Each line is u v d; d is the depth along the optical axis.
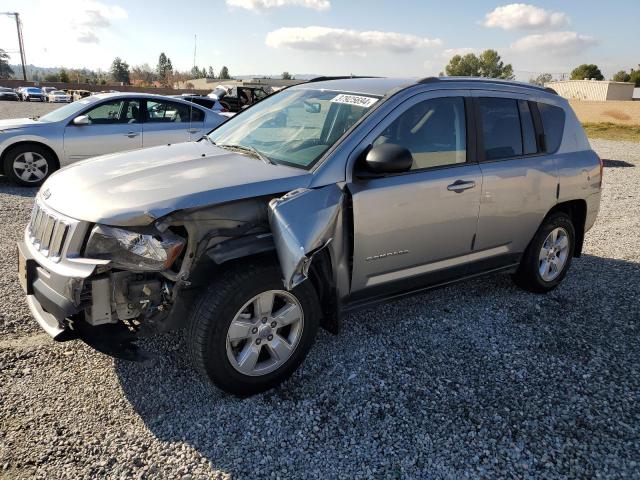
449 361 3.66
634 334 4.16
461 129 3.95
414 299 4.66
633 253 6.21
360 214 3.33
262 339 3.13
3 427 2.78
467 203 3.89
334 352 3.70
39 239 3.12
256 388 3.17
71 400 3.04
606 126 28.88
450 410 3.12
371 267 3.52
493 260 4.35
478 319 4.31
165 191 2.91
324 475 2.60
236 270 2.99
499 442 2.87
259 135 3.94
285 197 2.95
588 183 4.86
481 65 104.19
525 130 4.41
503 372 3.54
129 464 2.60
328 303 3.42
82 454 2.64
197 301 2.95
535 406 3.19
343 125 3.54
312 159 3.34
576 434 2.95
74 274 2.75
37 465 2.55
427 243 3.77
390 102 3.59
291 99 4.23
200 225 2.91
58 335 2.89
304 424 2.95
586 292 4.99
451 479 2.60
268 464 2.65
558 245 4.88
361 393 3.25
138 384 3.23
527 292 4.94
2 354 3.43
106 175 3.25
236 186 3.00
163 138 9.41
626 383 3.47
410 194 3.54
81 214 2.86
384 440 2.85
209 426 2.90
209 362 2.95
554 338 4.05
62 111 9.23
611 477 2.65
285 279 2.81
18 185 8.74
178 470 2.58
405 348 3.80
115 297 2.85
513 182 4.19
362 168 3.34
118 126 9.11
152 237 2.77
